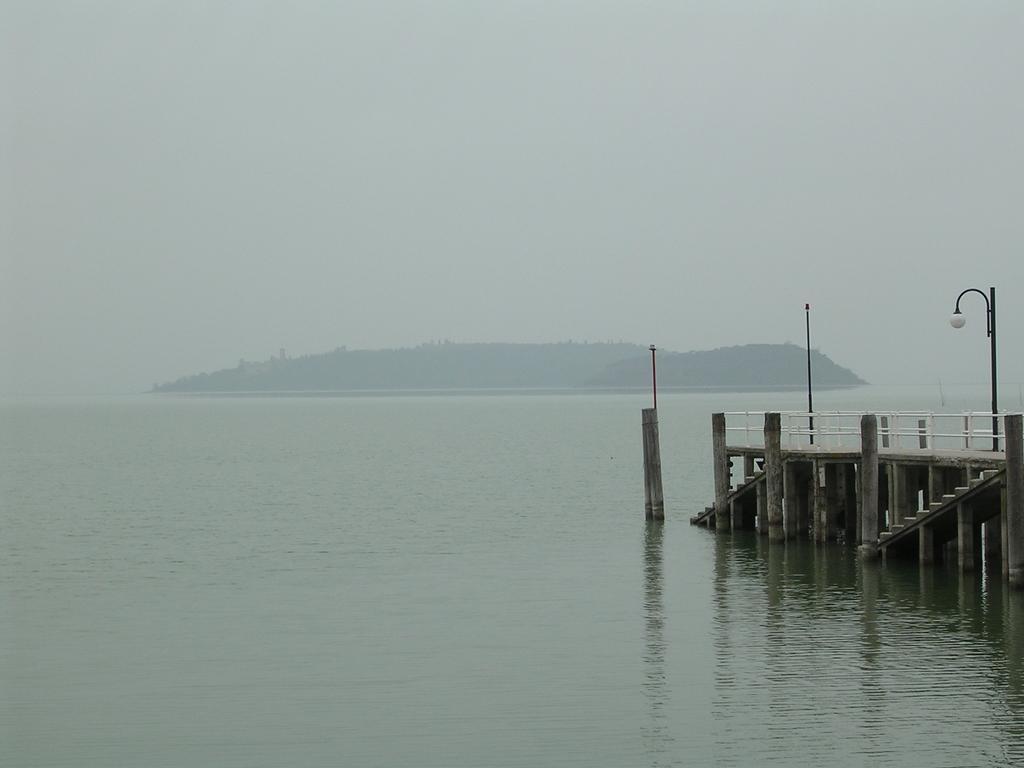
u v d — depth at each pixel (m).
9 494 68.56
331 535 48.09
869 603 30.95
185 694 24.69
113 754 21.38
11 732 22.53
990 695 23.23
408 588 35.53
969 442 35.53
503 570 38.34
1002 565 31.38
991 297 34.72
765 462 39.41
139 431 162.75
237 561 41.44
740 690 23.95
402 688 24.83
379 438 134.12
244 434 149.12
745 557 38.53
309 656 27.52
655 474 48.16
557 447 110.81
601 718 22.59
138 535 49.09
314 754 21.17
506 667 26.22
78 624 31.19
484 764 20.52
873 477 34.03
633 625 29.78
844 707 22.73
